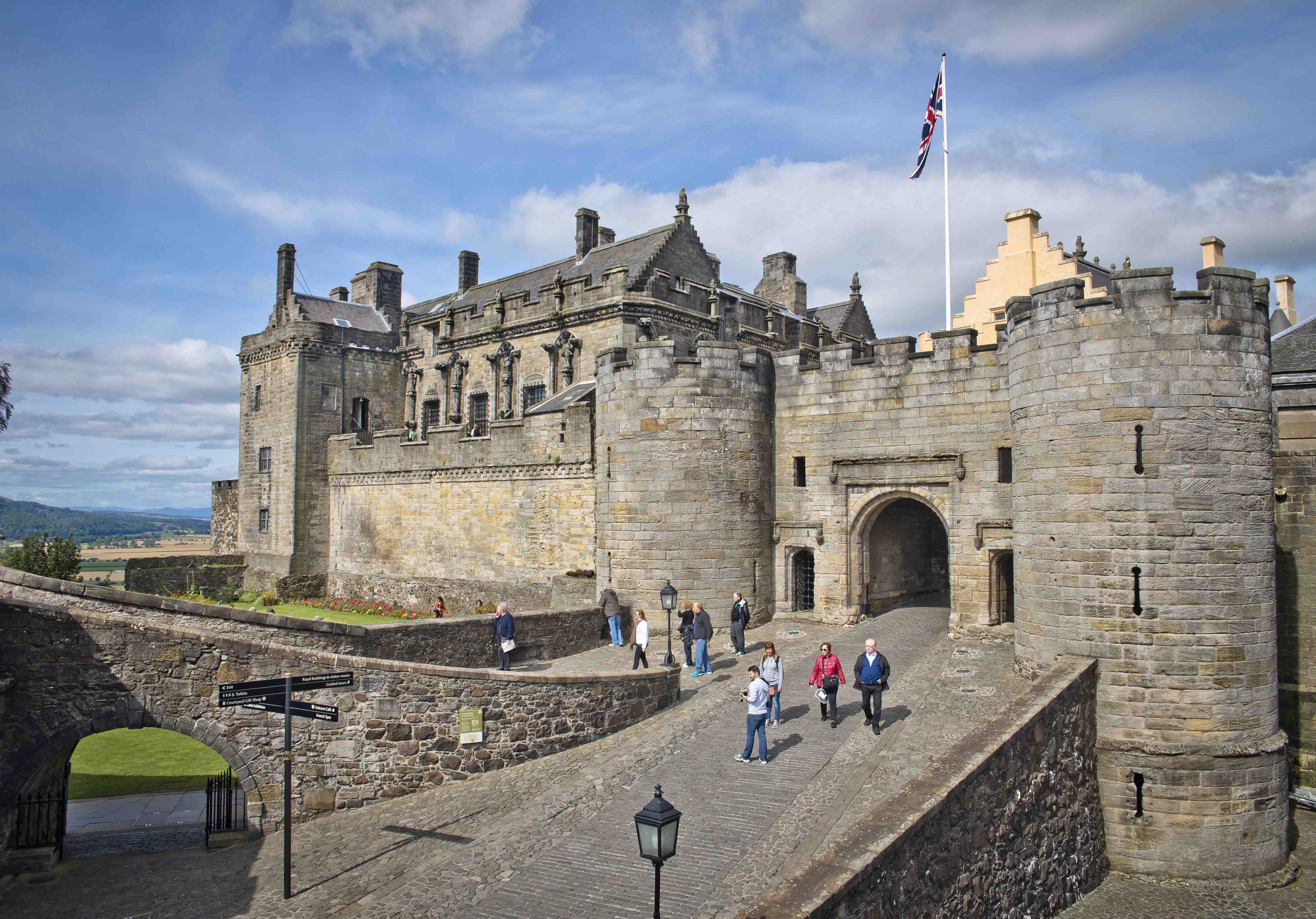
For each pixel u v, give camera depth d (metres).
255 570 50.28
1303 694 22.31
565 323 41.91
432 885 13.23
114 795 20.39
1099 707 19.58
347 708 17.27
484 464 39.09
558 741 19.14
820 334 53.16
